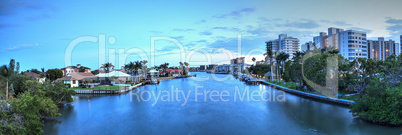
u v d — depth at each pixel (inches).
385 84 1136.2
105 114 1376.7
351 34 4168.3
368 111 1098.1
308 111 1408.7
